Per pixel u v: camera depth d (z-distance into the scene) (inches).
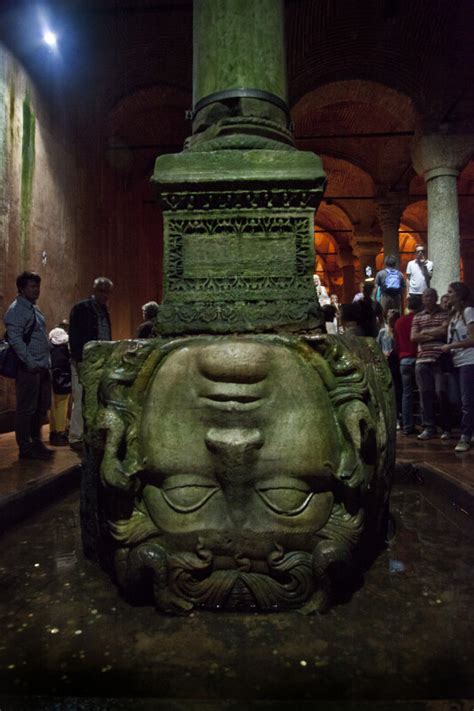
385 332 310.3
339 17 450.9
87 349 95.8
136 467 83.0
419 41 452.1
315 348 87.4
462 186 823.7
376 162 736.3
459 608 78.7
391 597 82.9
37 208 336.8
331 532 81.5
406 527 120.3
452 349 213.6
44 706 54.7
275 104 120.6
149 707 54.7
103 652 66.7
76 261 411.8
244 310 104.0
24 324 190.5
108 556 90.8
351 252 1091.9
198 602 78.7
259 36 121.6
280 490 80.6
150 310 255.1
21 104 313.0
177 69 473.4
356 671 61.8
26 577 92.3
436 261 447.5
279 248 106.7
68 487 161.5
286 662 64.0
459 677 60.2
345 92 495.2
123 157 560.4
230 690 58.0
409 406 268.7
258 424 81.5
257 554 79.9
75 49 401.7
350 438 83.0
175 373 84.7
